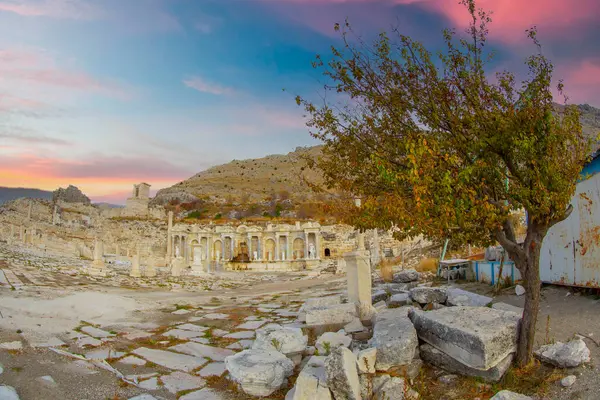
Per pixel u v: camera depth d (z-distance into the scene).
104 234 65.12
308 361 7.71
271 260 56.38
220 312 14.71
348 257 11.30
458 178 6.07
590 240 9.38
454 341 6.80
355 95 7.50
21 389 6.59
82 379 7.29
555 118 6.32
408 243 44.00
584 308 8.51
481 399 6.12
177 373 7.93
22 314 11.65
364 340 9.18
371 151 7.53
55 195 83.31
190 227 67.00
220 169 179.00
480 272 15.52
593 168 9.30
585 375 6.00
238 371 7.00
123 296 18.16
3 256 33.38
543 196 6.02
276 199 101.00
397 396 6.27
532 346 6.61
